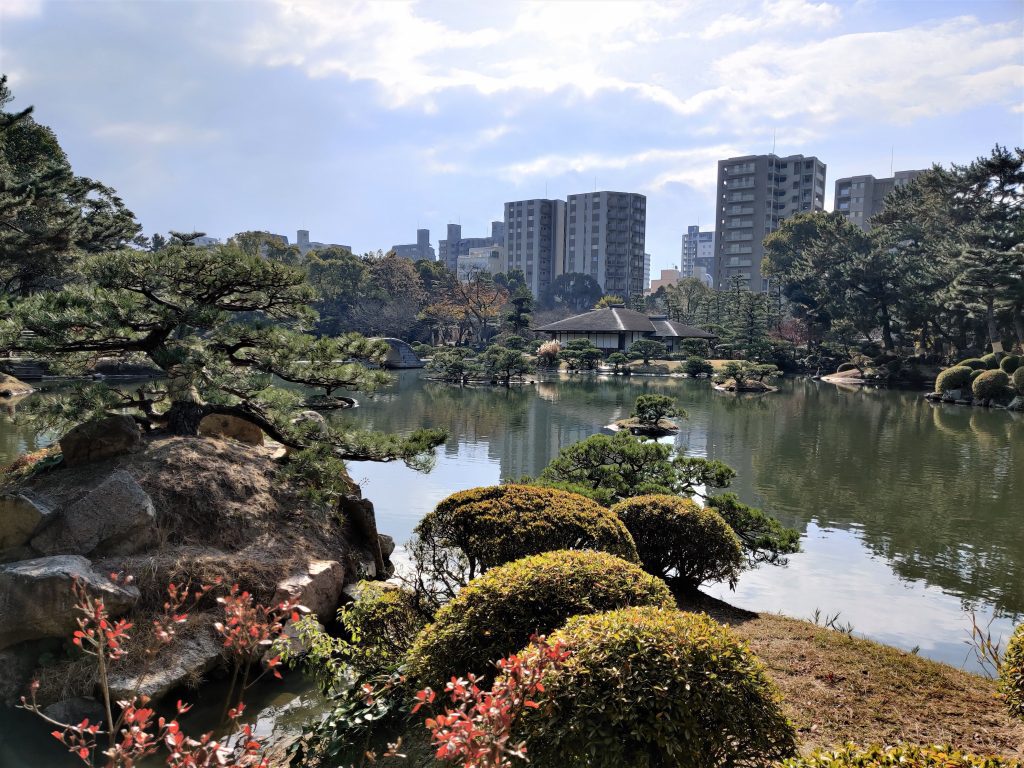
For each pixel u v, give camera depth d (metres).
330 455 8.81
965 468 18.38
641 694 3.16
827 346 56.84
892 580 9.80
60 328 7.93
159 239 48.09
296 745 4.66
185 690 5.58
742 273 109.31
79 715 5.08
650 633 3.41
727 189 109.69
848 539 11.86
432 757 4.07
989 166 49.78
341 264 69.06
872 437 23.67
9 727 4.96
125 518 6.46
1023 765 3.19
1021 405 32.53
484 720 2.34
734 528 9.50
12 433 17.31
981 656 7.23
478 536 6.16
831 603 8.86
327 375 9.55
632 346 59.34
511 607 4.29
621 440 11.05
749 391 41.50
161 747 4.92
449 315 72.56
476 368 44.81
